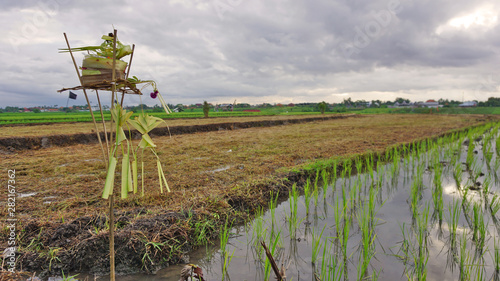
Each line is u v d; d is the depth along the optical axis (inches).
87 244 129.3
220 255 145.5
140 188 219.1
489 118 1373.0
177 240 143.3
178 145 454.0
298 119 1103.0
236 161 332.5
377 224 178.4
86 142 514.6
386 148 401.7
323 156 362.3
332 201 222.4
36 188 222.1
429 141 490.6
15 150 413.1
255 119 1079.6
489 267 131.7
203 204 180.5
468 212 193.6
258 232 160.2
